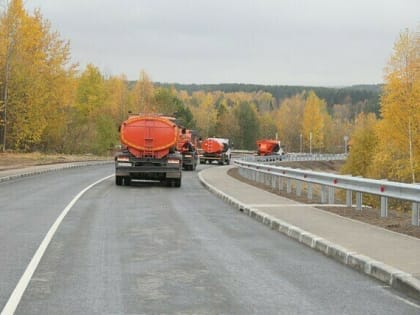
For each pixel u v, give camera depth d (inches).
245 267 386.3
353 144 2723.9
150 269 374.6
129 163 1079.6
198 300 301.1
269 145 3353.8
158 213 676.7
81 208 710.5
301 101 6555.1
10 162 1752.0
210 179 1277.1
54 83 2161.7
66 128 2514.8
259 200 789.2
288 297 310.0
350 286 337.1
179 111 5068.9
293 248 462.6
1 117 2046.0
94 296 305.3
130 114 1190.9
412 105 1868.8
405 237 473.1
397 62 1934.1
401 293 322.0
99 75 3149.6
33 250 434.3
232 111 6407.5
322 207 706.2
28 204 747.4
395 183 563.2
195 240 491.5
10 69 2014.0
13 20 2007.9
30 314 272.1
